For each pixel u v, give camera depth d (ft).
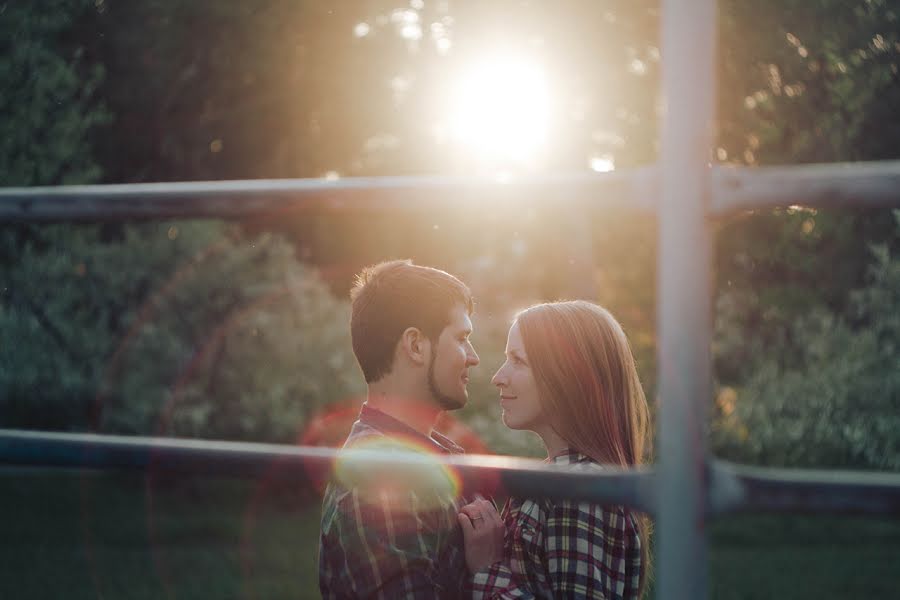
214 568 30.73
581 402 7.13
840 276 27.96
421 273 6.30
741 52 31.19
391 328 6.20
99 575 29.48
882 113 30.55
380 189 3.01
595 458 7.05
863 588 28.63
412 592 5.20
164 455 3.28
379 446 5.92
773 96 31.42
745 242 29.27
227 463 3.24
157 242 36.01
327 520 5.59
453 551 5.82
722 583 29.25
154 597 26.43
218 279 37.88
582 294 25.08
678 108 2.64
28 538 35.78
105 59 42.29
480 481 2.94
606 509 6.49
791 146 31.53
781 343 27.48
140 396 35.24
